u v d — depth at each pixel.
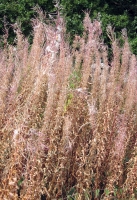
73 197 3.25
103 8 8.43
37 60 3.75
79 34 7.52
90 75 3.93
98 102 3.78
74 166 3.28
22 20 7.63
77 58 4.12
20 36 4.64
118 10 8.81
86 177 3.21
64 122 3.17
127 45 4.36
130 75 4.05
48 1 7.95
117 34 8.13
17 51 4.56
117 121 3.54
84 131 3.36
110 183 3.25
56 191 3.19
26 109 3.09
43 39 3.80
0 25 7.84
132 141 3.63
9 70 3.81
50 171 3.04
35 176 2.93
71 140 3.20
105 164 3.39
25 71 3.95
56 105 3.19
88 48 3.95
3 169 3.09
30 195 2.91
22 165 3.00
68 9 7.98
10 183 2.91
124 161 3.53
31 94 3.21
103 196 3.37
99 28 4.05
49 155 3.02
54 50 3.28
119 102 3.89
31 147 2.91
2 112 3.29
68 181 3.29
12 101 3.31
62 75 3.39
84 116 3.41
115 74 4.05
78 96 3.46
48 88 3.11
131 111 3.69
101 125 3.43
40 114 3.19
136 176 3.23
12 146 3.00
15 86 3.42
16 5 7.89
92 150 3.25
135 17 8.68
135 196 3.29
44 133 2.99
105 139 3.38
